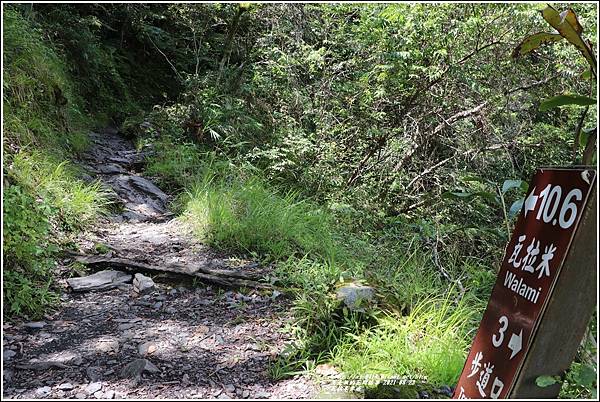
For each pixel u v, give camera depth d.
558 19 2.38
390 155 7.02
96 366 2.78
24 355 2.85
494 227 6.03
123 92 9.62
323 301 3.23
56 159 5.40
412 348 2.75
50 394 2.52
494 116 6.94
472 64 6.72
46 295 3.43
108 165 6.53
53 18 8.72
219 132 7.56
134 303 3.54
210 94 8.06
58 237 4.23
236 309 3.48
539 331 1.97
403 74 6.84
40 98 6.20
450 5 6.55
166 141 7.25
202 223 4.83
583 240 1.91
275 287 3.73
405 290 3.47
